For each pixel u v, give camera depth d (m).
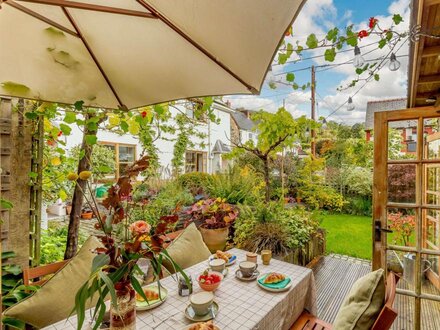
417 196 2.03
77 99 1.49
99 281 0.88
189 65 1.16
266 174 4.48
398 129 5.80
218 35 0.91
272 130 4.20
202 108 2.88
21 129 2.20
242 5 0.75
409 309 2.39
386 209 2.12
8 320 1.45
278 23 0.76
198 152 10.03
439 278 2.31
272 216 3.58
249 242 3.32
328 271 3.44
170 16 0.91
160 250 1.07
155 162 5.52
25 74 1.27
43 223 4.29
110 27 1.05
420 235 2.03
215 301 1.43
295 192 7.06
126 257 1.02
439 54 1.73
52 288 1.53
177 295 1.51
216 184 4.89
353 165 8.23
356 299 1.23
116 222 1.05
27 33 1.07
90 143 2.21
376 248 2.14
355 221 6.35
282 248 3.20
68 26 1.05
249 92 1.20
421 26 1.48
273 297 1.48
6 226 2.12
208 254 2.26
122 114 2.43
